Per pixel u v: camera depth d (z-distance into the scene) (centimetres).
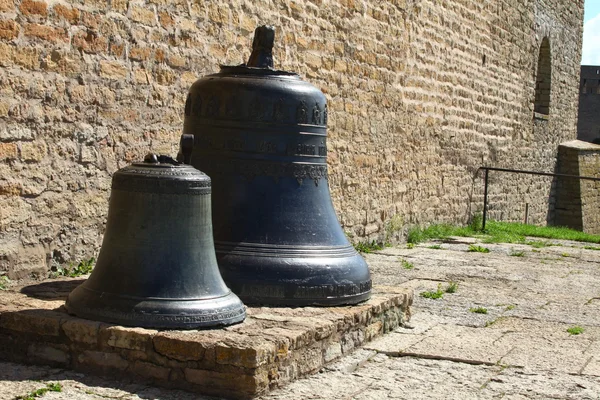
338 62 906
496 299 691
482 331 565
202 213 439
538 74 1889
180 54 668
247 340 402
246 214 492
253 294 477
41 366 423
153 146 643
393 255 936
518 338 550
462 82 1281
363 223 971
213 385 393
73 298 436
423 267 855
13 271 532
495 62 1443
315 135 509
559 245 1153
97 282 432
